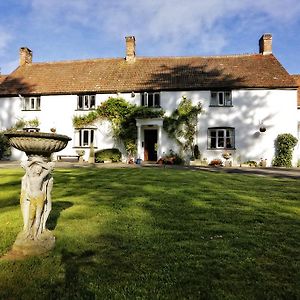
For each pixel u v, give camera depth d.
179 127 26.83
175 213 7.81
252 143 25.95
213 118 26.47
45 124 28.95
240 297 3.75
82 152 27.30
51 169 5.21
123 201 9.17
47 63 33.12
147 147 28.75
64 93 28.69
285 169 21.97
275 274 4.38
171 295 3.77
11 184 11.98
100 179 13.88
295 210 8.30
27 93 29.09
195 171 18.08
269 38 29.84
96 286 3.96
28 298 3.67
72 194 10.27
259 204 8.99
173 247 5.37
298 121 27.47
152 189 11.36
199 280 4.17
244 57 29.88
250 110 26.09
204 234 6.14
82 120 28.41
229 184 12.84
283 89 25.86
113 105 27.75
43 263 4.59
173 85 27.05
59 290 3.85
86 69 31.08
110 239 5.74
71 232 6.06
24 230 5.14
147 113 27.19
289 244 5.62
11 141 4.98
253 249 5.33
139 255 5.00
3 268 4.41
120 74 29.56
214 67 28.91
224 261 4.80
